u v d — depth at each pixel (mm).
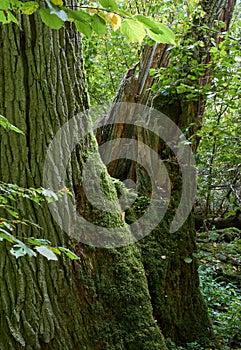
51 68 2674
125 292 2936
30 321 2467
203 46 4055
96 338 2686
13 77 2521
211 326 3791
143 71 4359
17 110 2535
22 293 2457
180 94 3941
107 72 7168
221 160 4051
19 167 2533
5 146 2508
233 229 5648
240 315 4152
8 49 2504
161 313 3449
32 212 2523
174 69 3914
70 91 2844
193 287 3773
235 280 5504
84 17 986
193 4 4496
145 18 956
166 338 3414
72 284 2660
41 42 2604
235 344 3785
